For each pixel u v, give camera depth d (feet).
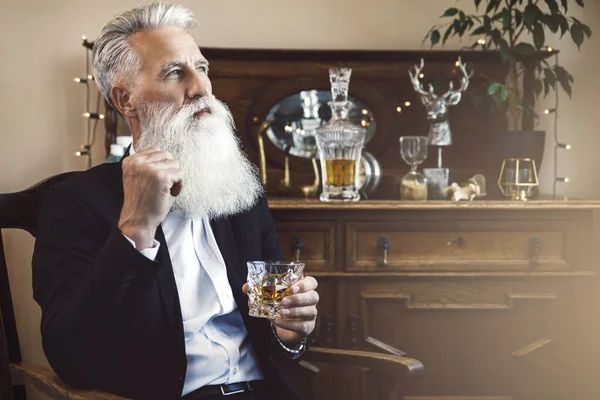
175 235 6.07
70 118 9.88
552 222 8.11
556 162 10.04
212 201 6.05
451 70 9.65
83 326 5.13
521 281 8.07
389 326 8.00
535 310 8.08
